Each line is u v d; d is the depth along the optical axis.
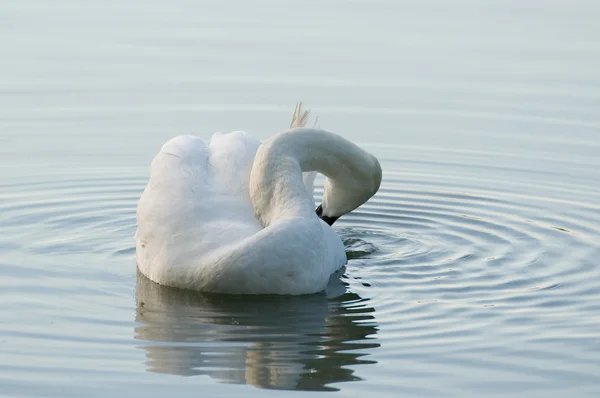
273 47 25.92
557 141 20.39
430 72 24.42
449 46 26.38
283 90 23.03
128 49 25.62
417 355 11.27
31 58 24.88
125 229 16.08
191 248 13.08
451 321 12.29
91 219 16.44
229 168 14.01
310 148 14.03
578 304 12.89
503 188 18.16
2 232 15.64
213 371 10.80
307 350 11.39
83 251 14.99
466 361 11.09
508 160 19.52
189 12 29.14
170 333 11.85
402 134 20.84
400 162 19.55
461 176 18.83
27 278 13.76
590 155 19.62
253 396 10.26
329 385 10.53
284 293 12.94
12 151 19.53
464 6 30.66
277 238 12.76
